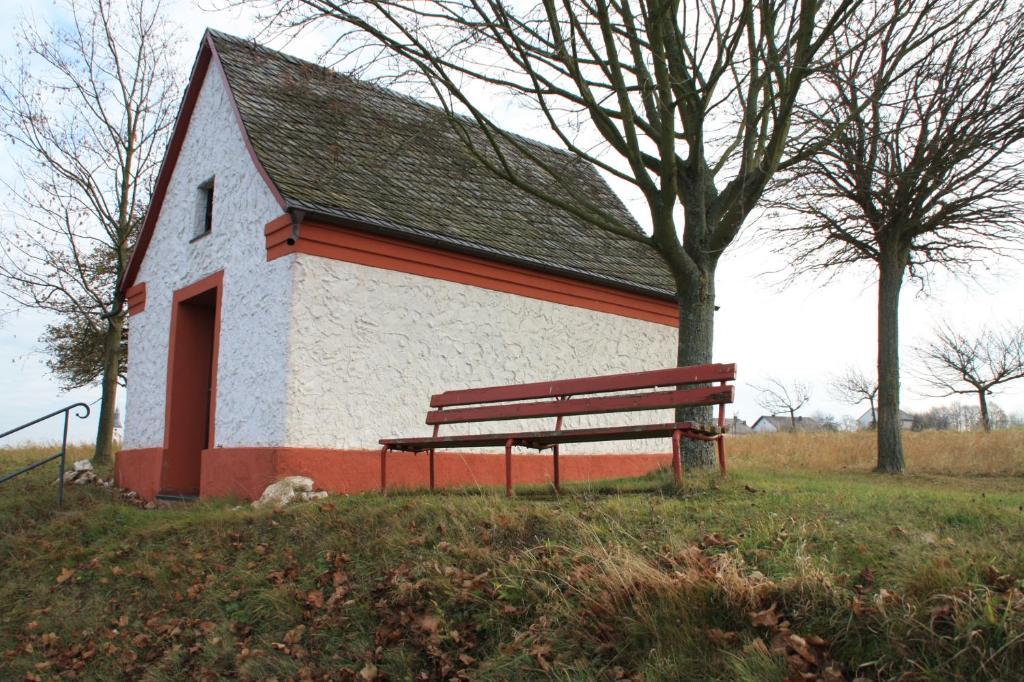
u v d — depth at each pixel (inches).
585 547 212.1
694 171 366.0
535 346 471.8
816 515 222.7
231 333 423.8
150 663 235.3
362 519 272.8
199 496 429.7
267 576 255.0
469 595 206.4
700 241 364.5
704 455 351.3
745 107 363.3
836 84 406.9
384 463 335.3
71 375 859.4
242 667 215.0
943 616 153.7
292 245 383.6
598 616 185.5
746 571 184.2
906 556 177.6
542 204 567.5
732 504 239.5
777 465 602.2
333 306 392.2
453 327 436.1
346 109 405.1
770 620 164.9
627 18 343.3
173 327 489.4
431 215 449.1
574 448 487.8
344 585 236.5
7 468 677.9
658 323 545.0
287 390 373.1
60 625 269.6
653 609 178.1
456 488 334.3
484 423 448.1
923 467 547.2
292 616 230.7
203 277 462.6
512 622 196.2
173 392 480.4
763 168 349.7
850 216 524.7
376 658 201.6
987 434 721.6
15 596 299.7
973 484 426.3
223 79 466.6
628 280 522.9
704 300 359.9
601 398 295.1
